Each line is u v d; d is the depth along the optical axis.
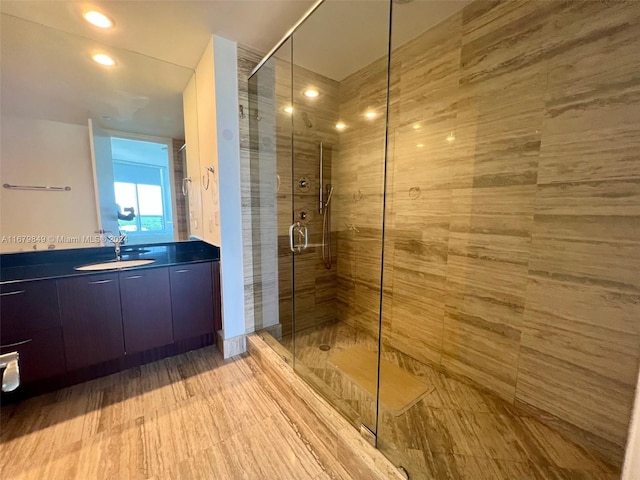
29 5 1.53
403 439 1.35
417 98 1.99
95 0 1.50
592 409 1.33
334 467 1.27
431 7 1.67
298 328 2.54
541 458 1.29
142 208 2.30
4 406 1.57
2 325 1.48
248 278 2.26
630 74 1.14
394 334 2.29
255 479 1.21
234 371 1.98
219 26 1.79
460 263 1.83
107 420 1.50
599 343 1.29
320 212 2.62
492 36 1.56
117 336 1.82
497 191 1.61
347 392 1.67
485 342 1.73
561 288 1.40
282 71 2.22
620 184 1.19
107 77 2.06
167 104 2.32
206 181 2.28
